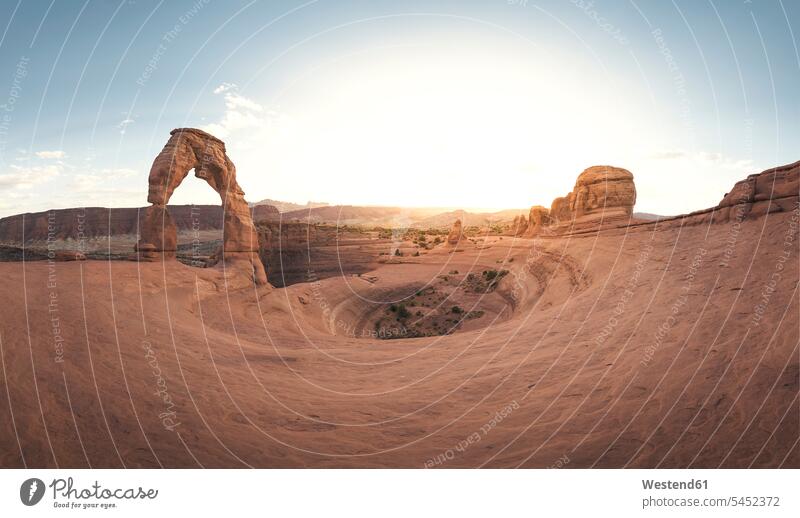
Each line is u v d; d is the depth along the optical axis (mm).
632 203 40656
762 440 4953
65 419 5910
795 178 14539
